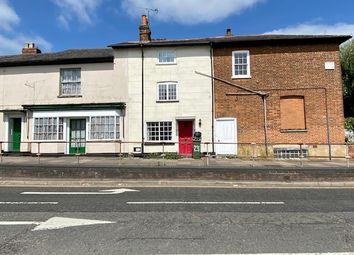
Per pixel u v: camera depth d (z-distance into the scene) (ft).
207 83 67.82
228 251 16.75
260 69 67.00
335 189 36.45
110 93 69.26
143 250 16.89
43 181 40.88
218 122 66.90
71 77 70.95
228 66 67.87
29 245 17.61
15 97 71.10
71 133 69.77
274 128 65.57
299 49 66.69
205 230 20.25
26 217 23.34
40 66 71.26
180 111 67.62
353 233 19.72
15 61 70.95
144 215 23.93
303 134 65.00
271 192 34.19
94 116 68.54
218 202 28.71
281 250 16.90
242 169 41.52
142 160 53.67
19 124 70.85
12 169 42.70
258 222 22.09
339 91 65.36
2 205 27.30
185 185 39.01
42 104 69.97
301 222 22.15
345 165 46.16
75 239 18.58
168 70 68.74
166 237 18.90
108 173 42.04
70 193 33.22
